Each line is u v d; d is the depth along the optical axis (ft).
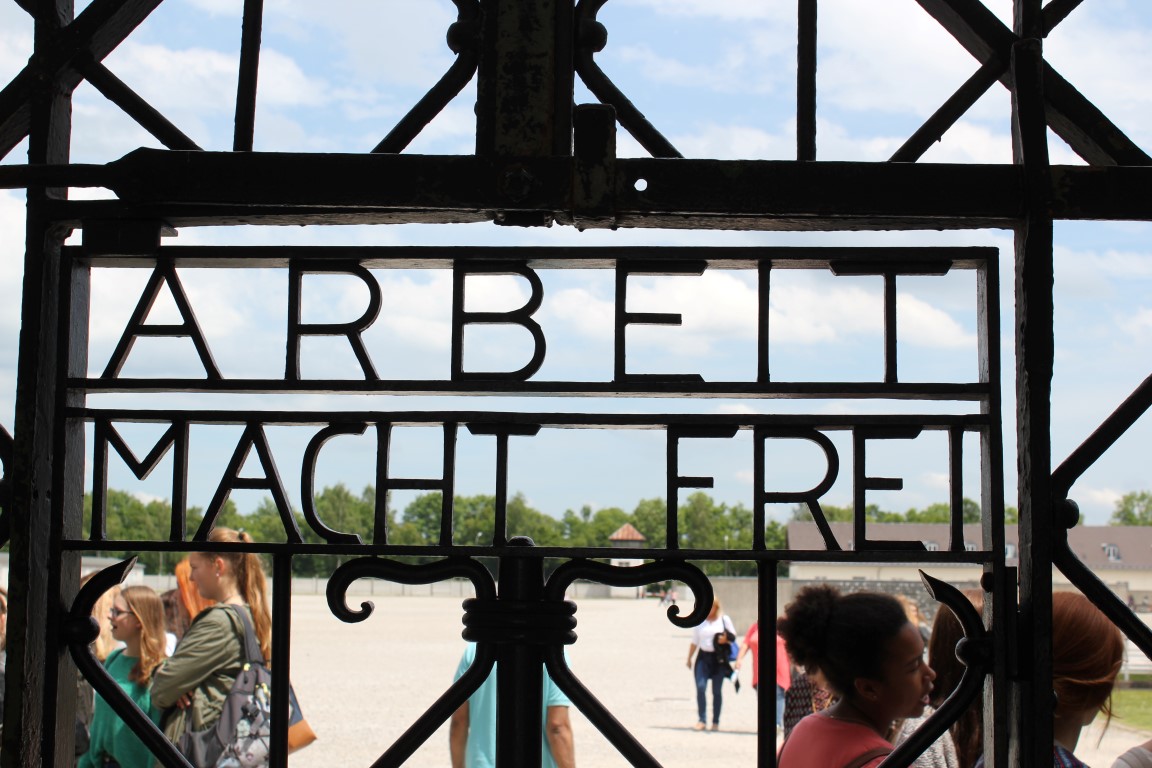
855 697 7.55
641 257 5.21
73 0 5.70
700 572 5.05
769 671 4.95
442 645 76.23
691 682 53.31
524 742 5.11
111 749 11.71
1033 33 5.26
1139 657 52.26
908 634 7.47
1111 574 96.89
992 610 4.98
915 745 4.96
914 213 5.06
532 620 5.08
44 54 5.41
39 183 5.16
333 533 5.09
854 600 7.69
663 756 31.60
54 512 5.17
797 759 7.57
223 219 5.36
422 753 29.50
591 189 5.10
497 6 5.30
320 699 45.75
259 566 12.81
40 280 5.22
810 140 5.29
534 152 5.18
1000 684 4.93
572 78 5.28
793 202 5.08
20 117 5.48
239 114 5.44
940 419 5.09
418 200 5.14
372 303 5.29
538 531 259.60
